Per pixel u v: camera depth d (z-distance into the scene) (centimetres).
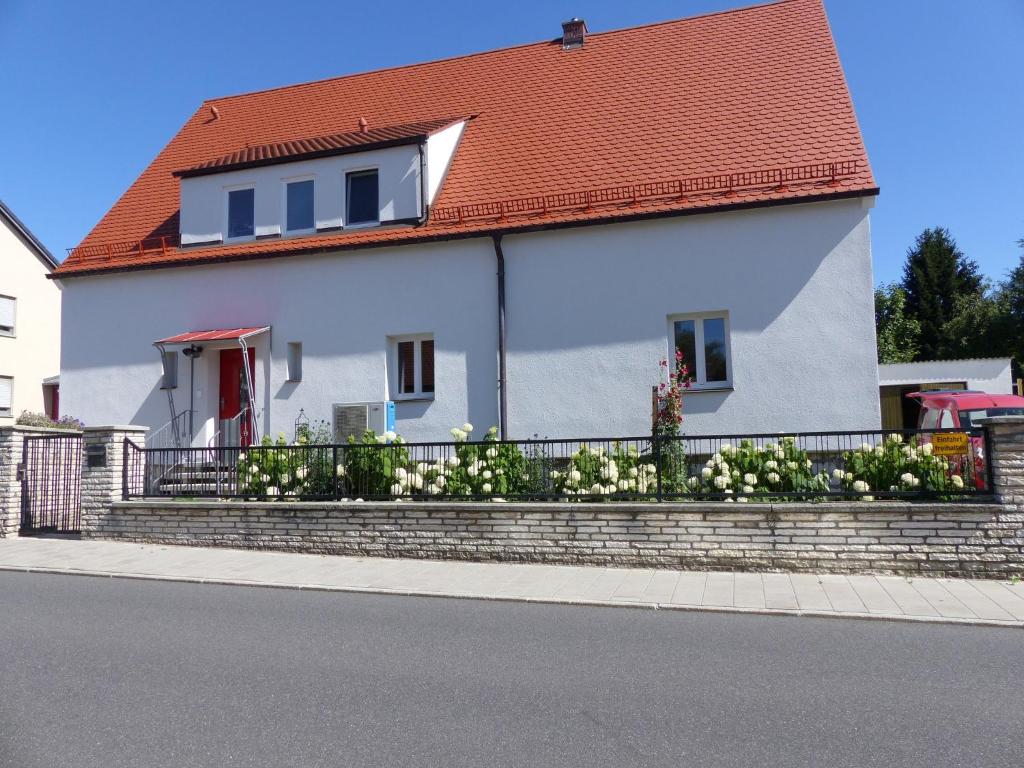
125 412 1666
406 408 1516
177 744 449
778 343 1345
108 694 534
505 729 473
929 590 848
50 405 3050
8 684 555
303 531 1106
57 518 1271
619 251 1429
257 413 1584
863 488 948
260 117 2073
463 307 1498
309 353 1573
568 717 493
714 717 493
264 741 454
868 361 1310
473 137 1738
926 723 482
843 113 1488
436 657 628
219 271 1636
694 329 1415
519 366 1459
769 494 972
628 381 1408
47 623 738
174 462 1198
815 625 735
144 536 1180
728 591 859
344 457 1128
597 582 913
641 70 1775
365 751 440
